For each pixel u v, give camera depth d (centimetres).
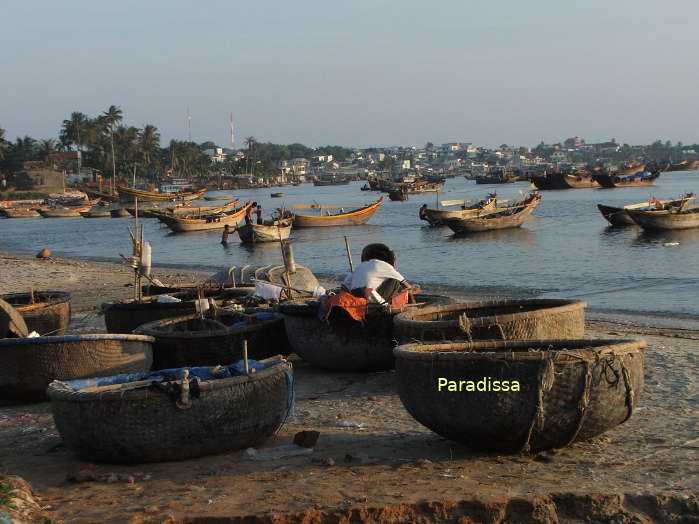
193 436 672
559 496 561
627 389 647
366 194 14175
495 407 630
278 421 726
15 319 1009
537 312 870
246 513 543
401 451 698
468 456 673
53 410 699
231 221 5941
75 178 16125
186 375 669
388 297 1016
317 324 1030
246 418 691
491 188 14500
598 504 553
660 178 15988
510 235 4419
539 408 622
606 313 1873
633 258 3112
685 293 2192
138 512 554
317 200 12144
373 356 1014
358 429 791
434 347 731
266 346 1078
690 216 4069
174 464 679
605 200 7794
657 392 916
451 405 645
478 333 851
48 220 9494
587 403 628
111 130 16162
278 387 719
